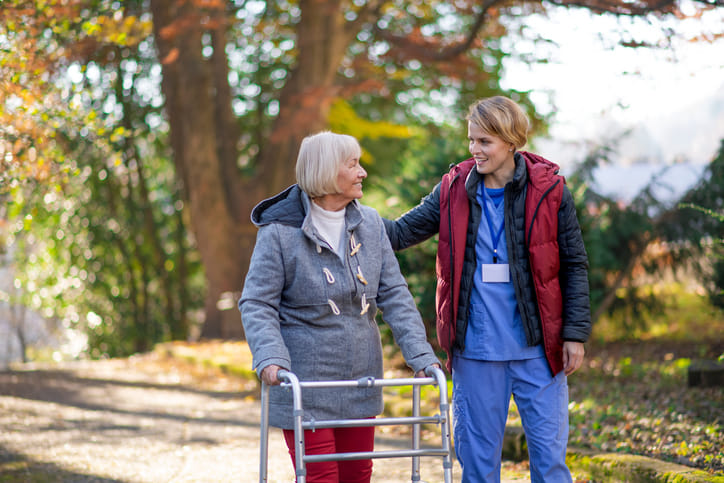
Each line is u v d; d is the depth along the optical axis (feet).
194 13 42.09
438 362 11.61
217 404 30.37
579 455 17.47
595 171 38.29
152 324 72.59
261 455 11.05
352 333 11.55
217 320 52.60
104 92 53.57
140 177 67.67
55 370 43.09
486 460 12.53
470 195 12.32
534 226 11.99
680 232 36.81
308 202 11.63
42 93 22.00
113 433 24.06
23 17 21.39
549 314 12.05
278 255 11.43
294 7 56.39
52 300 78.95
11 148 21.06
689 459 16.96
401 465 18.89
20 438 22.94
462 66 49.47
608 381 28.81
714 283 34.68
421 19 55.42
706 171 35.53
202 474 18.72
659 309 40.14
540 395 12.19
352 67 52.49
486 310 12.25
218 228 52.03
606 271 38.04
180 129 54.13
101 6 28.19
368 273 11.79
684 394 24.86
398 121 77.82
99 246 71.51
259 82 65.51
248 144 68.28
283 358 10.91
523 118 12.12
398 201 31.48
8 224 50.98
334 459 10.43
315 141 11.47
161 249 70.54
